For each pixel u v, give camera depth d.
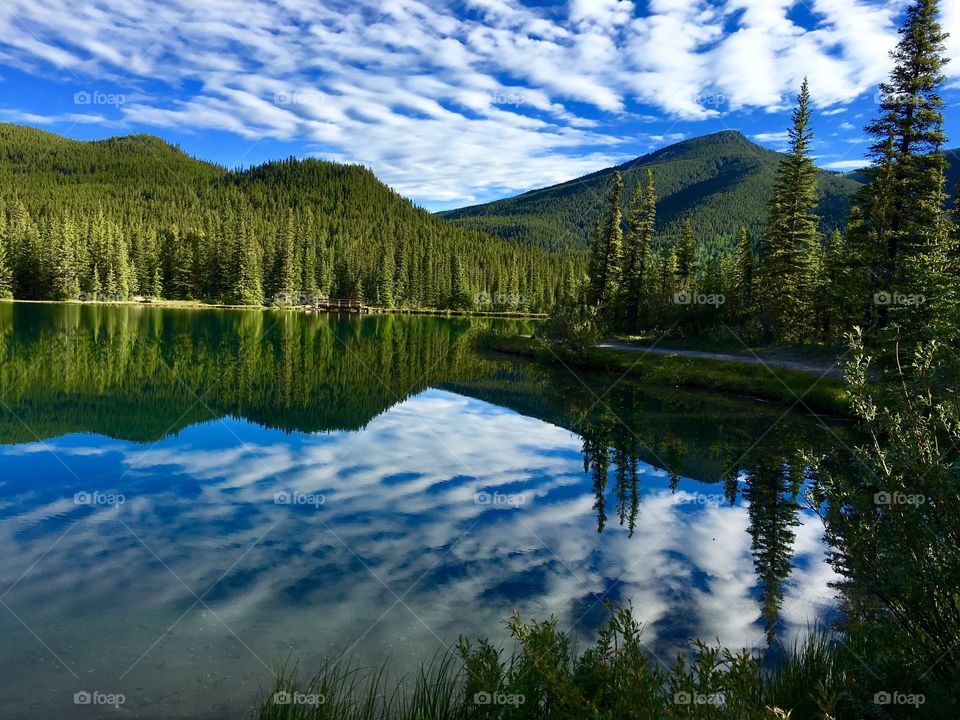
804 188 48.53
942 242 30.33
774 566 10.73
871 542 4.69
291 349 51.09
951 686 4.13
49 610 8.31
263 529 11.91
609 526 12.73
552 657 4.78
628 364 43.97
